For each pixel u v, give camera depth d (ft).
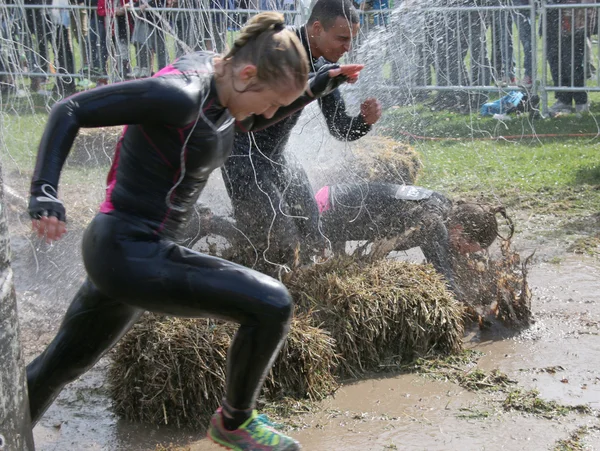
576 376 15.65
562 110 40.88
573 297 19.84
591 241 24.00
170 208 10.53
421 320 16.38
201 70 10.20
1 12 31.78
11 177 28.17
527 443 13.16
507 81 39.70
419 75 37.55
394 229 19.03
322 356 15.02
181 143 10.09
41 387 11.50
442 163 32.96
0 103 34.55
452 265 18.78
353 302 16.08
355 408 14.58
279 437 10.93
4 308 9.05
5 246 9.12
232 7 30.96
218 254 17.56
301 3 30.42
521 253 23.12
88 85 39.42
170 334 14.20
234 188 17.19
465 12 38.27
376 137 27.20
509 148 35.06
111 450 13.33
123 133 10.73
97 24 36.96
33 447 9.82
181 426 14.10
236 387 10.68
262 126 11.97
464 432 13.58
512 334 17.80
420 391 15.21
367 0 32.99
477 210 18.72
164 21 28.78
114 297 10.50
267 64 9.88
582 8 38.45
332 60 16.92
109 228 10.40
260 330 10.28
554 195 28.66
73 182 28.45
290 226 17.42
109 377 14.74
